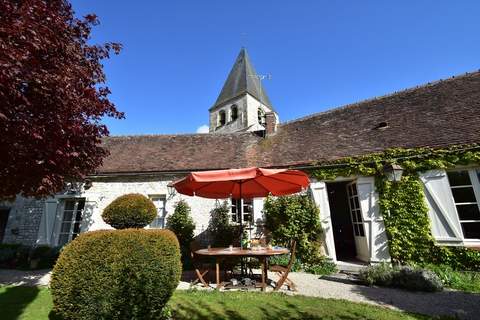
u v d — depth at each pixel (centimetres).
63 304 363
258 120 3055
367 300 522
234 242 915
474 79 982
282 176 603
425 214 745
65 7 601
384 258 769
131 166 1098
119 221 650
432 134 817
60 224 1059
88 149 639
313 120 1235
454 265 691
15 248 984
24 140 486
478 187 715
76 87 552
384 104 1105
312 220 852
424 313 446
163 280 397
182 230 956
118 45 666
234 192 739
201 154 1165
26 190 610
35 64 447
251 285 617
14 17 430
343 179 870
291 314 436
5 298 527
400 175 756
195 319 416
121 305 367
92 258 373
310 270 796
